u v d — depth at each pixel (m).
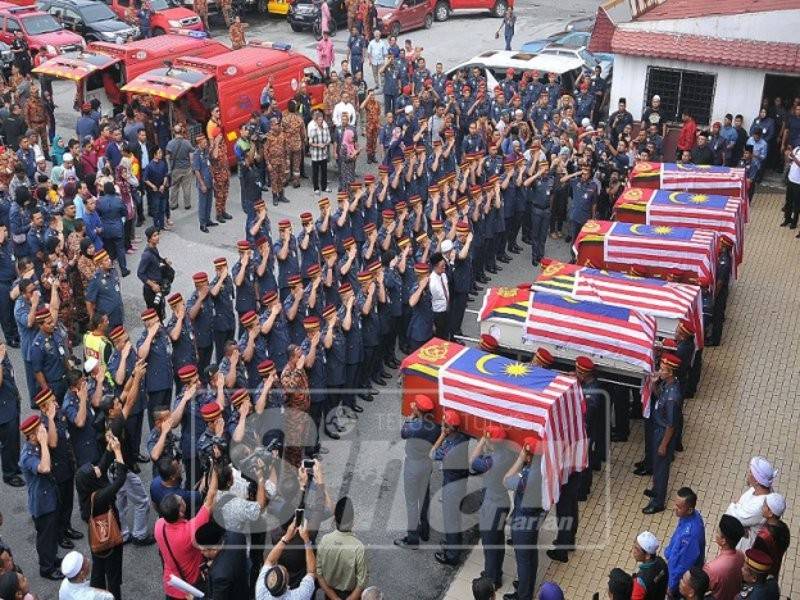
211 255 19.30
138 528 11.50
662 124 22.91
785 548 9.36
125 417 11.70
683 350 12.87
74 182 17.23
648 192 16.80
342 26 34.75
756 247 20.09
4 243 15.57
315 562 9.12
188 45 24.98
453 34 34.28
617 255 15.10
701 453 13.33
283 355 13.62
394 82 26.67
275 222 20.72
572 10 37.84
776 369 15.48
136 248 19.47
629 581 8.56
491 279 18.59
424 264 14.67
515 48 32.38
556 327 12.56
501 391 10.70
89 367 11.95
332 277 15.24
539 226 18.80
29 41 28.14
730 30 22.52
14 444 12.59
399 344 15.95
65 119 26.73
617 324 12.40
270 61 23.23
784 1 22.91
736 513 10.09
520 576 10.49
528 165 19.41
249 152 20.39
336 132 22.55
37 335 13.12
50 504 10.70
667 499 12.45
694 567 8.94
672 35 23.08
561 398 10.62
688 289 13.69
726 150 22.05
